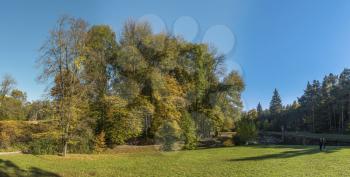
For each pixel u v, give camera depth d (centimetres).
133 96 4844
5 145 3862
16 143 3903
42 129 3859
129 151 4334
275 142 6706
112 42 5097
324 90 11412
